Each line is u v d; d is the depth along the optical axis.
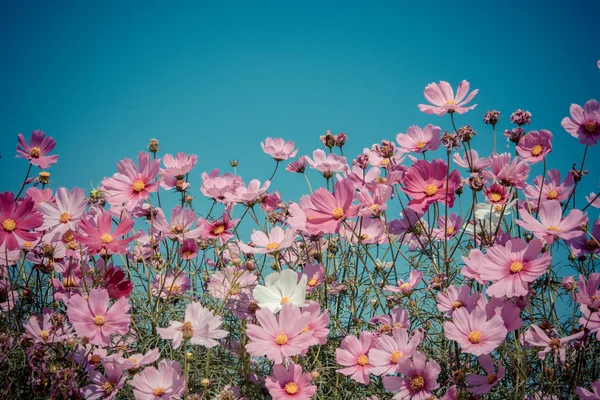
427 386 0.95
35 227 1.07
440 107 1.08
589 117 1.08
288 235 1.08
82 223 1.03
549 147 1.11
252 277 1.12
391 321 1.09
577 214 0.98
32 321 1.02
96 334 0.98
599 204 1.10
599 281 0.98
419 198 1.06
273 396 0.95
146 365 1.06
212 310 1.13
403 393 0.96
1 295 1.10
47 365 0.98
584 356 1.06
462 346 0.94
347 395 1.09
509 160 1.08
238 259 1.12
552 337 1.01
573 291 0.98
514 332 1.02
